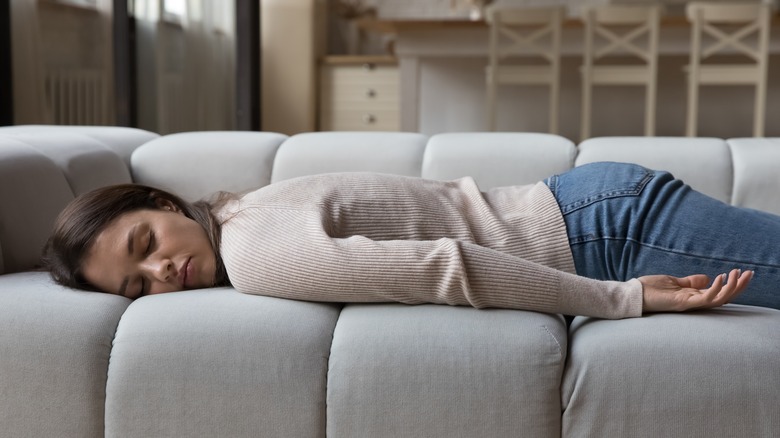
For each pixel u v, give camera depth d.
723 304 1.41
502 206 1.67
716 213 1.56
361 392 1.29
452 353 1.29
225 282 1.58
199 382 1.31
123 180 2.12
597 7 4.45
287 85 5.52
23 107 3.35
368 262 1.36
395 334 1.31
